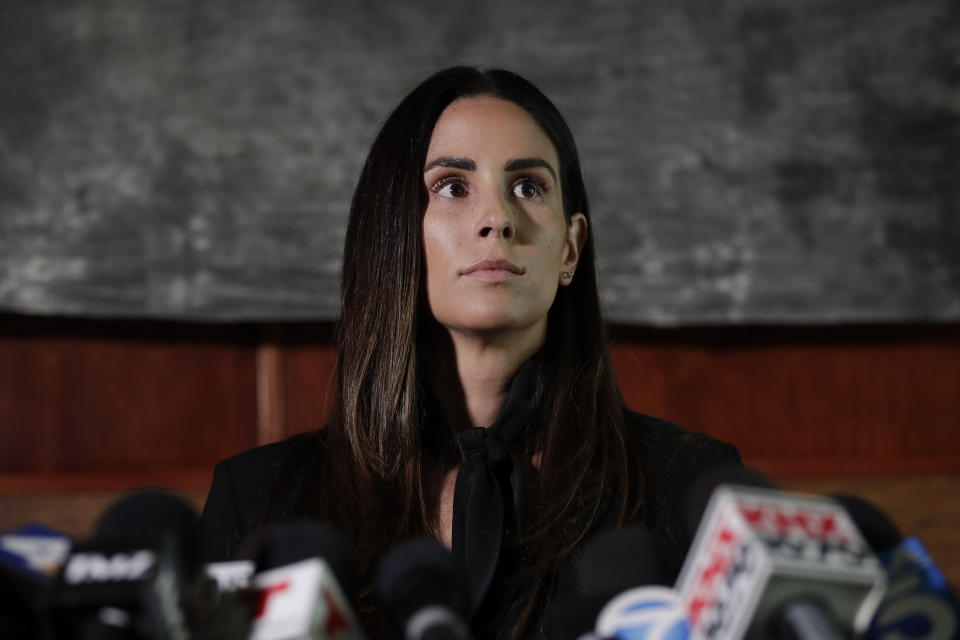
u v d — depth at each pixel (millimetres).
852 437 7020
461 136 3170
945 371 7051
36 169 6582
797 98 6918
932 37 6973
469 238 3055
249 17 6766
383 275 3213
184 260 6613
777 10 6957
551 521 2922
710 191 6816
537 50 6836
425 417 3182
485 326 3016
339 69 6766
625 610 1759
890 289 6836
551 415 3191
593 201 6754
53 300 6523
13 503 6504
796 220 6844
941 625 1712
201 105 6703
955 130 6934
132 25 6719
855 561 1558
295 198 6684
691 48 6895
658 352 6977
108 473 6633
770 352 7039
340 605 1687
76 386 6703
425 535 3043
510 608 2816
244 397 6832
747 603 1523
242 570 1846
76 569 1521
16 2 6668
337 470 3193
